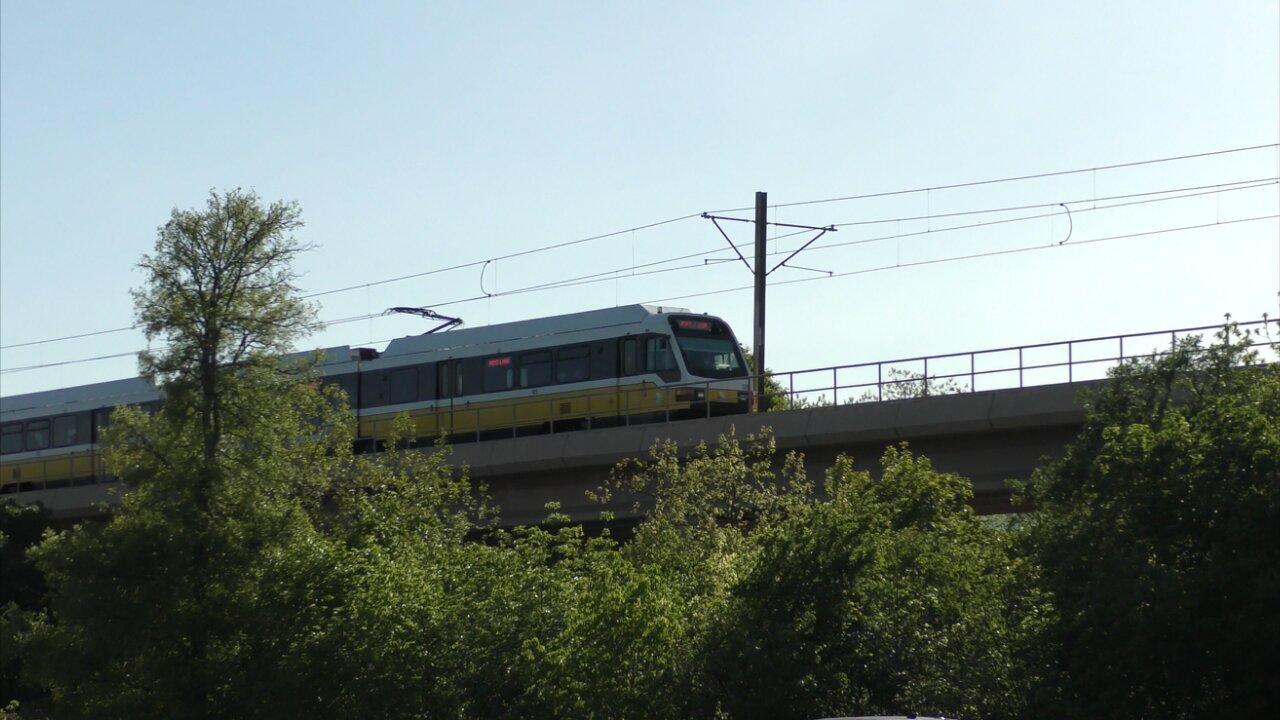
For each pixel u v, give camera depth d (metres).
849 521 22.44
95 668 24.19
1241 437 20.02
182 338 25.17
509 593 22.55
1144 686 19.33
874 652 21.50
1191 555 20.05
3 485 55.31
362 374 46.56
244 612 23.28
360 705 21.66
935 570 22.73
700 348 39.97
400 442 44.44
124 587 23.84
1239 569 18.80
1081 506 22.28
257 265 25.69
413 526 26.20
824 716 20.64
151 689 23.81
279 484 25.05
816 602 21.78
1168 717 19.52
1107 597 19.19
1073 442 28.45
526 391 42.41
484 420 43.19
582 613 21.92
